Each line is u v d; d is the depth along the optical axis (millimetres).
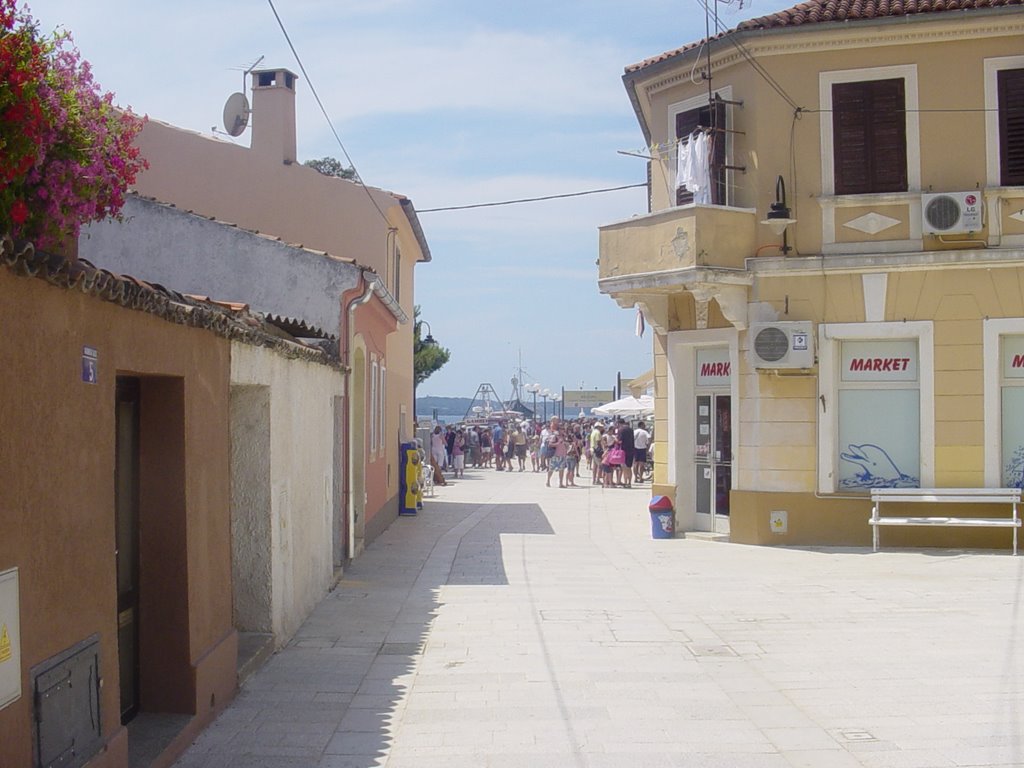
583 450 48844
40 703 4812
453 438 44281
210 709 7543
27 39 5062
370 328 18312
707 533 18406
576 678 8922
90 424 5477
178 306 6695
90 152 5414
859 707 7965
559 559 16359
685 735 7289
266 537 9719
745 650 9969
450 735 7312
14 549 4613
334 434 15234
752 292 17094
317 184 21734
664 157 18562
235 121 21281
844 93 16891
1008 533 16297
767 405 17047
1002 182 16406
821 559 15688
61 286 5043
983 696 8219
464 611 12016
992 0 16188
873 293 16641
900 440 16781
